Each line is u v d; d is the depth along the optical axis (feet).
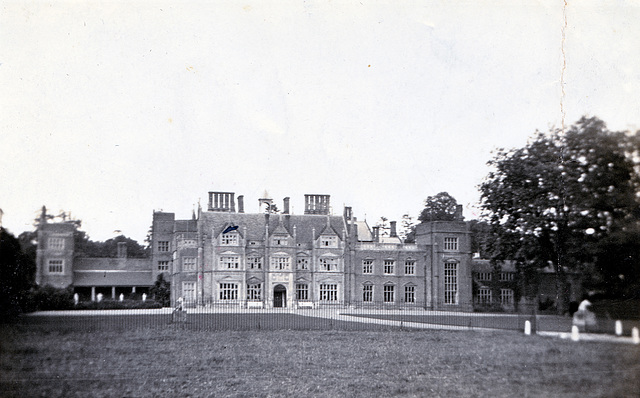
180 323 137.28
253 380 77.97
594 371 80.53
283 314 184.34
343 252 263.70
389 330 127.24
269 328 127.85
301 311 211.82
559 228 167.84
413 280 268.00
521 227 174.81
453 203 272.31
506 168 177.68
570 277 167.32
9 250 133.69
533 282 185.98
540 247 175.01
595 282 159.22
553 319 155.53
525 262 185.98
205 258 247.50
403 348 101.09
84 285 246.88
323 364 87.97
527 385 76.18
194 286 247.09
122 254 265.13
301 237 263.70
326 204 277.03
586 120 157.28
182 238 249.34
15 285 134.10
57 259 224.53
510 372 82.79
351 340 110.11
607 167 157.89
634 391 73.15
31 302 143.13
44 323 127.75
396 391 72.69
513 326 139.95
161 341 104.63
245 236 252.21
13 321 127.34
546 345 102.53
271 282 252.42
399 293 266.36
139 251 274.57
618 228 156.87
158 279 262.06
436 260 266.36
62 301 211.41
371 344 105.50
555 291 180.75
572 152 161.07
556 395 69.92
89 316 153.79
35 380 74.38
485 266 270.87
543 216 168.66
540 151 168.76
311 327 131.85
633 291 151.23
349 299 260.83
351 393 70.95
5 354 86.58
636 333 108.68
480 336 115.96
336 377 79.41
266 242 253.65
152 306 233.76
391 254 267.80
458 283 266.57
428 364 87.81
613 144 155.12
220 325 133.28
